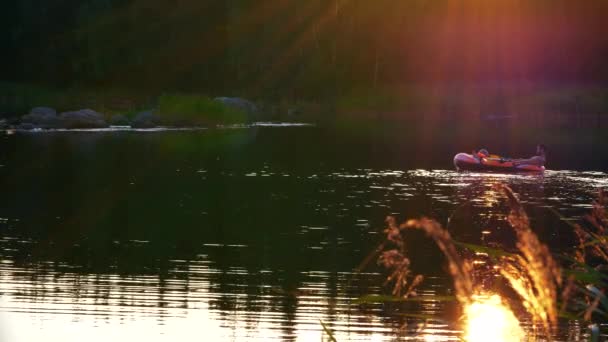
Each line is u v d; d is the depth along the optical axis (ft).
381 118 634.02
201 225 181.37
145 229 176.24
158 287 125.18
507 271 55.72
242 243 160.45
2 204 211.20
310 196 228.02
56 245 157.99
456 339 96.84
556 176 283.38
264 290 123.34
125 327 104.17
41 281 128.26
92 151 357.41
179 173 283.18
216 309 112.98
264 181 262.26
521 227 42.63
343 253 150.82
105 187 245.04
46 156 332.39
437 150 378.94
